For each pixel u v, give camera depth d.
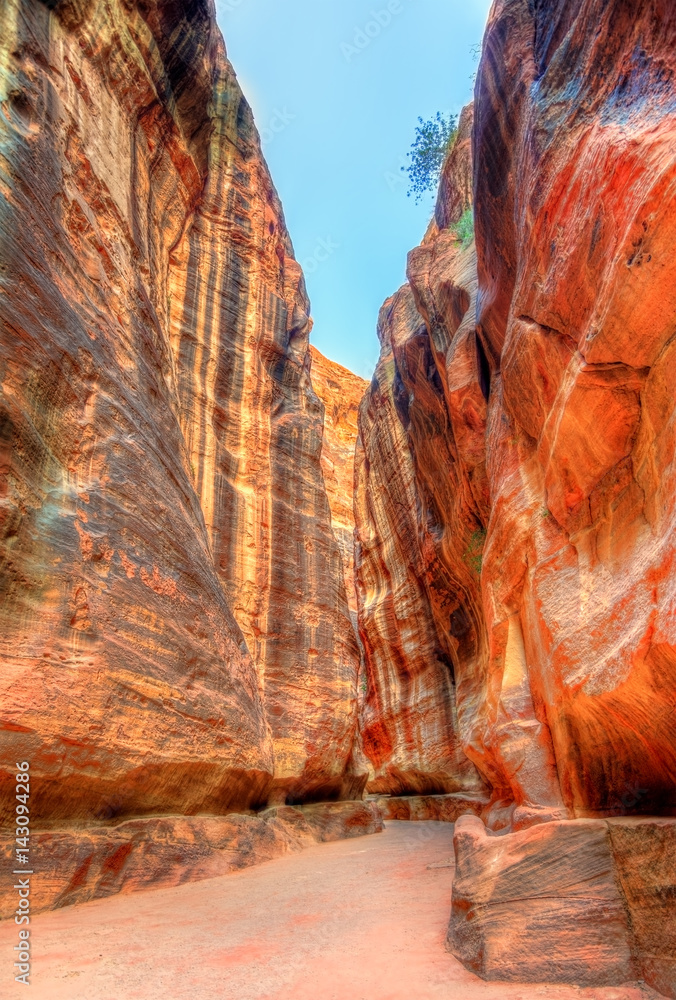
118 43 12.95
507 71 9.94
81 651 7.33
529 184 8.35
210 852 8.75
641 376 5.65
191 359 16.17
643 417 5.66
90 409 8.86
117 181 12.15
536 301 8.09
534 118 8.25
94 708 7.25
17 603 6.74
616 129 6.01
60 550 7.43
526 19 9.99
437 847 11.72
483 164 10.77
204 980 4.30
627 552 5.75
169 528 10.05
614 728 5.64
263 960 4.75
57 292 8.71
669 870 3.90
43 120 9.49
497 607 9.59
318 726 15.76
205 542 11.91
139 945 5.08
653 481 5.38
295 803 15.06
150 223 14.52
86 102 11.42
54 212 9.29
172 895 7.12
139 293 12.02
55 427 8.03
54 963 4.55
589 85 7.21
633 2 6.48
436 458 17.91
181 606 9.74
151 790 8.27
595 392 6.10
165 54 15.14
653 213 4.88
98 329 9.76
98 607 7.80
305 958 4.80
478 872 4.97
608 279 5.53
